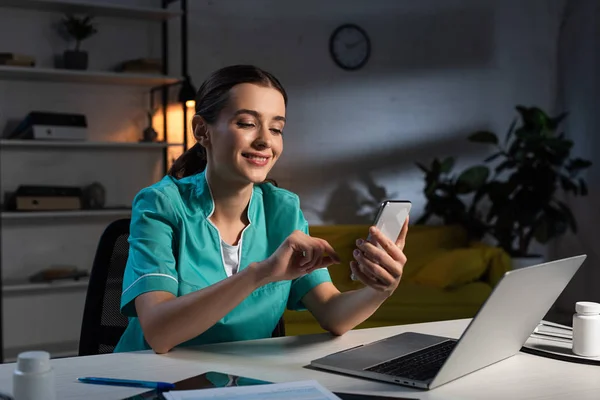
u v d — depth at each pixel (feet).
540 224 14.46
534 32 17.12
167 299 4.33
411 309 11.70
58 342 13.48
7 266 13.01
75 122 12.60
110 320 5.27
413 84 16.20
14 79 12.87
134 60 13.07
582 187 14.90
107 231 5.37
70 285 12.81
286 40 15.06
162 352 4.15
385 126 15.99
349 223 15.79
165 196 4.73
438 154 16.48
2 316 13.00
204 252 4.77
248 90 4.47
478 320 3.37
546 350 4.22
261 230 5.08
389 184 16.10
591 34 16.08
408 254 14.11
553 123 14.92
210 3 14.39
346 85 15.61
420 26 16.20
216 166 4.66
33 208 12.39
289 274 4.16
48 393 3.07
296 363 3.96
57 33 13.08
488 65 16.81
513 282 3.39
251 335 4.83
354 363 3.80
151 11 13.02
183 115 12.98
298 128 15.28
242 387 3.32
